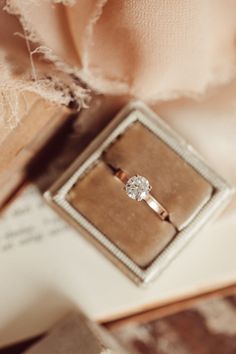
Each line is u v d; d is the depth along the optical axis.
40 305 0.23
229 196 0.21
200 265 0.23
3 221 0.23
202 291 0.23
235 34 0.20
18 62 0.19
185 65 0.21
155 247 0.20
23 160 0.21
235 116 0.22
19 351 0.23
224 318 0.24
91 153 0.20
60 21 0.20
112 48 0.20
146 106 0.21
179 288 0.23
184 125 0.22
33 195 0.23
